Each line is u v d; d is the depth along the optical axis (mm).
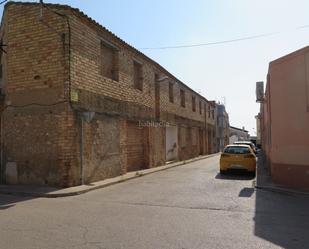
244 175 17375
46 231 6578
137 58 19672
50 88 13062
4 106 13961
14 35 13859
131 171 18922
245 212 8656
